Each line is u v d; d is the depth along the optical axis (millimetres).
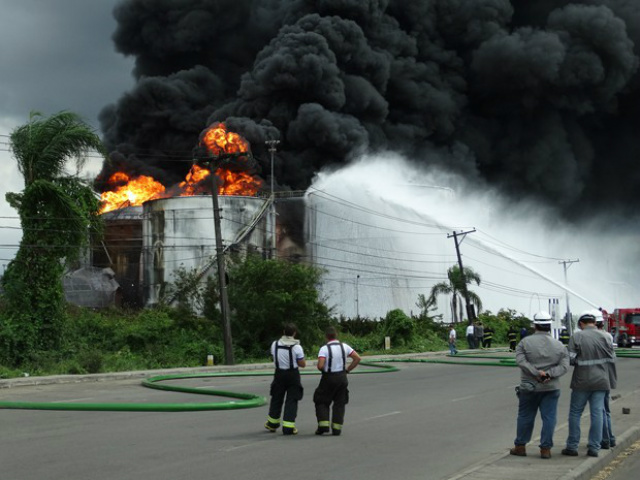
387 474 8961
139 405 15844
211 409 15805
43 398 19266
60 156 31016
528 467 9016
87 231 31172
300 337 40250
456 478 8297
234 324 39625
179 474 8883
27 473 8938
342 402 12180
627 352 43906
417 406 16797
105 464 9539
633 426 12664
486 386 22406
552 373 9617
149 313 40531
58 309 30266
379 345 50344
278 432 12461
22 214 30062
